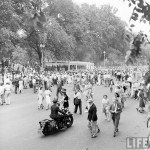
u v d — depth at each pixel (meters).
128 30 5.15
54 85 44.62
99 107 23.92
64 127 16.52
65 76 47.66
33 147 13.04
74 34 74.75
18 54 65.44
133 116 20.08
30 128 16.64
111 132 15.70
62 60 71.94
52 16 69.81
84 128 16.70
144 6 4.98
